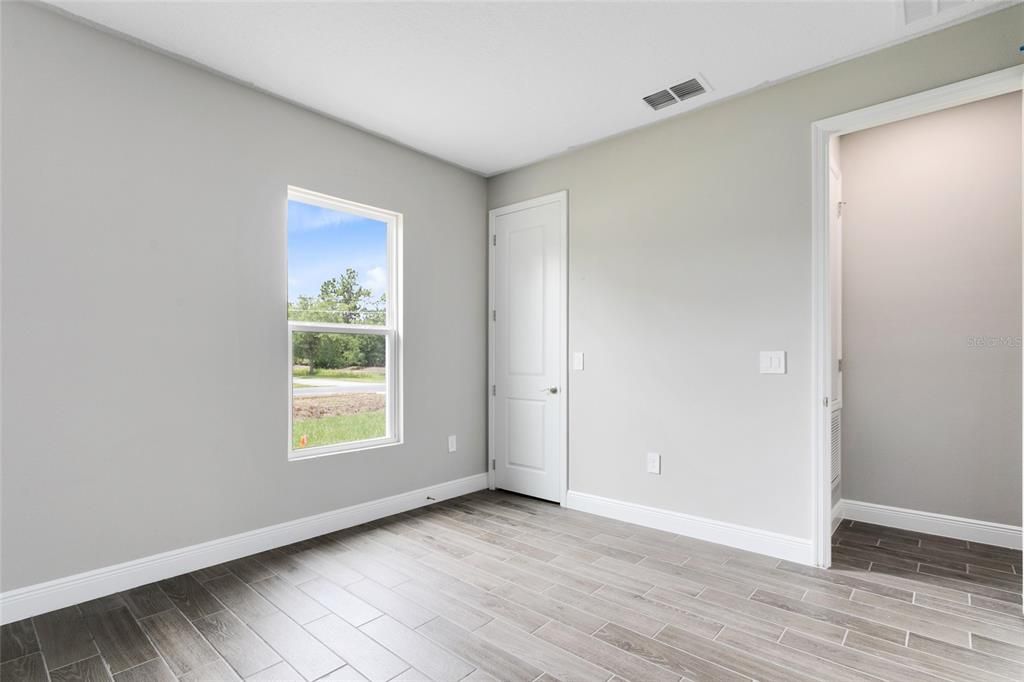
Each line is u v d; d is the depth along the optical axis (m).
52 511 2.27
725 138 3.10
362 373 3.62
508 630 2.13
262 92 2.98
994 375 3.07
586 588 2.51
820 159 2.76
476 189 4.37
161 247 2.59
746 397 3.01
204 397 2.74
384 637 2.08
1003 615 2.24
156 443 2.57
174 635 2.09
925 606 2.32
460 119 3.33
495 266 4.39
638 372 3.47
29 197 2.21
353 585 2.54
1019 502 2.99
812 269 2.78
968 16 2.32
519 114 3.25
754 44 2.50
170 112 2.62
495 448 4.39
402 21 2.31
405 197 3.79
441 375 4.05
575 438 3.81
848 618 2.22
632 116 3.29
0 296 2.15
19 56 2.19
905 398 3.34
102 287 2.41
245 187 2.91
